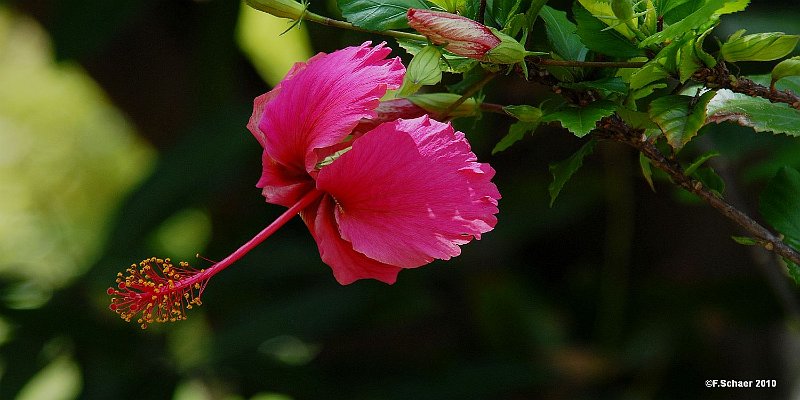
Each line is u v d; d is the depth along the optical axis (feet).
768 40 5.29
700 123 5.32
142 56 9.71
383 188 5.32
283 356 9.30
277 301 9.01
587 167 9.06
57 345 8.81
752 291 8.55
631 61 5.36
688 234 8.96
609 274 8.71
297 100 5.37
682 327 8.79
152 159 11.35
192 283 5.45
